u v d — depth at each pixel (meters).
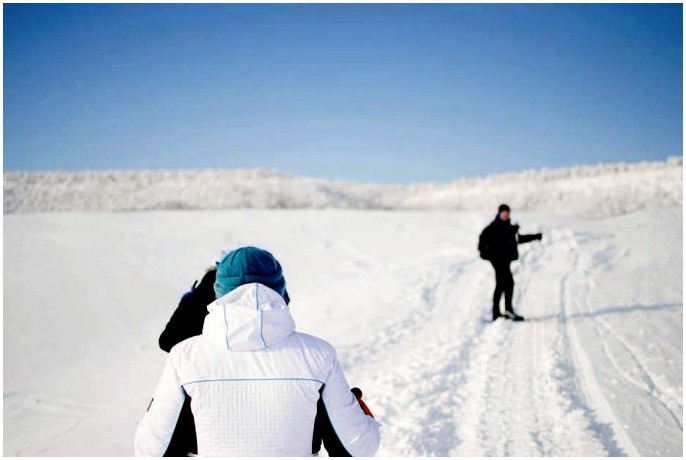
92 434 5.16
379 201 67.62
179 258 15.15
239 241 17.67
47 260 13.70
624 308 9.38
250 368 1.82
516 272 13.00
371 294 11.34
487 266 13.70
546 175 50.41
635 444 4.44
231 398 1.80
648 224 18.72
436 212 24.58
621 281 11.63
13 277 11.90
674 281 11.41
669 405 5.24
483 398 5.59
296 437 1.81
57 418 5.72
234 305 1.85
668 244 15.37
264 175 59.94
